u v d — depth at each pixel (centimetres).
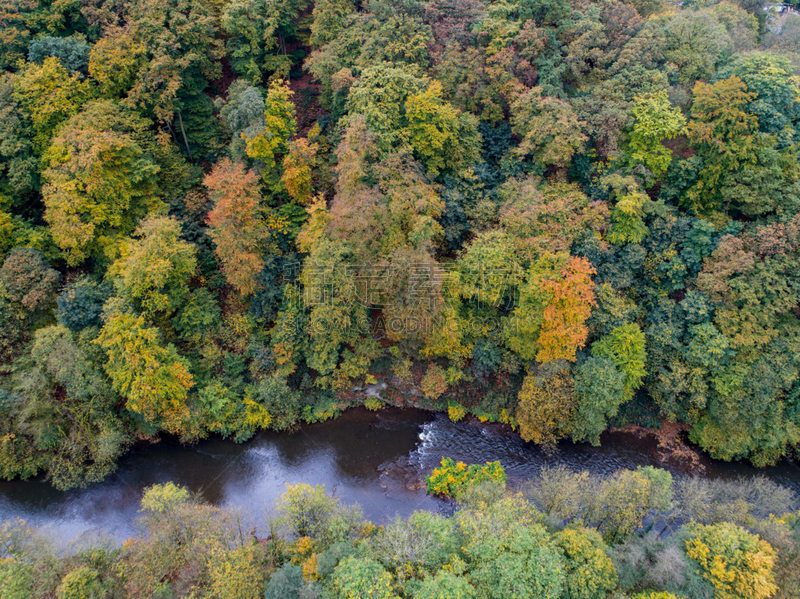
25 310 3142
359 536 2502
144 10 3784
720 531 2164
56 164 3272
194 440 3412
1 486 3059
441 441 3569
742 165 3372
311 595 2020
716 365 3127
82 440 3111
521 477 3244
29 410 2891
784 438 3225
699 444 3431
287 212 3681
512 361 3491
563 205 3422
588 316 3083
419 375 3800
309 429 3641
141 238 3522
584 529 2334
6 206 3331
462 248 3766
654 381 3388
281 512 2577
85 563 2173
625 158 3625
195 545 2244
